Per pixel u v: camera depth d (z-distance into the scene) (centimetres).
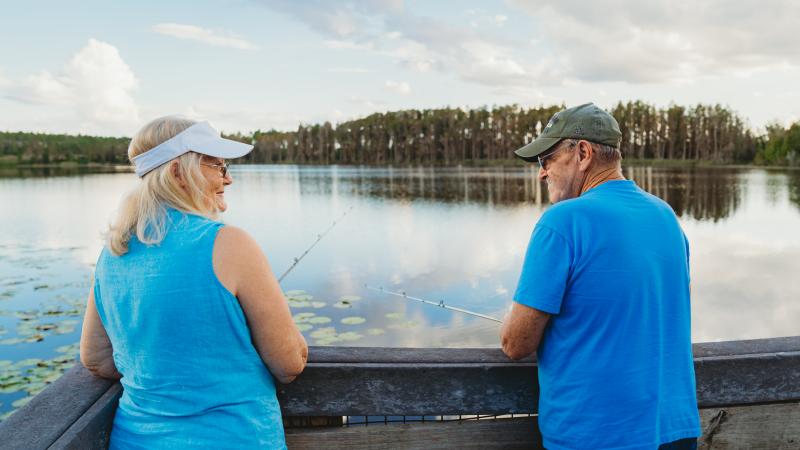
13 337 627
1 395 479
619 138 137
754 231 1538
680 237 130
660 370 123
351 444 146
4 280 946
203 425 112
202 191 120
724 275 990
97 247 1323
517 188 3466
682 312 128
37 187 3669
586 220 123
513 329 127
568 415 124
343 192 3158
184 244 111
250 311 115
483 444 149
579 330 123
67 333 642
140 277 112
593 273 121
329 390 140
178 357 111
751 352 150
